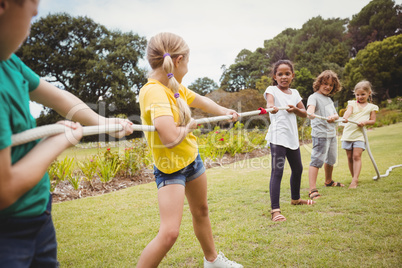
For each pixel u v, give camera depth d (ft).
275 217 8.82
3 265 2.55
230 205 10.67
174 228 4.77
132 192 13.73
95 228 8.81
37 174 2.65
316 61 115.55
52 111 74.43
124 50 83.66
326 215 8.94
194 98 6.43
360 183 12.91
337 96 105.81
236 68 147.23
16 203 2.72
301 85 93.30
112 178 16.58
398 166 15.98
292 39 139.64
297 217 8.96
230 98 47.55
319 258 6.22
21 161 2.63
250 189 13.12
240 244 7.18
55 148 2.89
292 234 7.64
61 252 7.14
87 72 77.00
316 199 10.85
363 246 6.63
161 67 5.27
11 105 2.69
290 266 5.99
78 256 6.88
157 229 8.54
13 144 2.63
